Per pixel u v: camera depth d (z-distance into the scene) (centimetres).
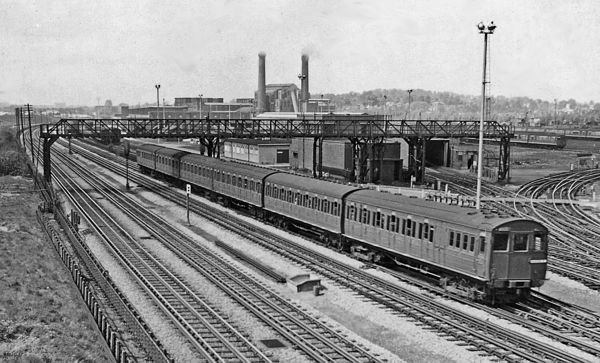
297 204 4016
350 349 1991
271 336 2120
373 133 7006
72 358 1892
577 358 1866
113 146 12788
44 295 2553
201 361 1889
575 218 4856
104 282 2694
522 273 2412
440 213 2692
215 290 2698
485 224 2425
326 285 2823
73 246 3522
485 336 2094
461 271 2536
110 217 4678
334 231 3553
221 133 6544
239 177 4994
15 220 4369
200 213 4959
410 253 2875
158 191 6406
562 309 2445
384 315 2384
